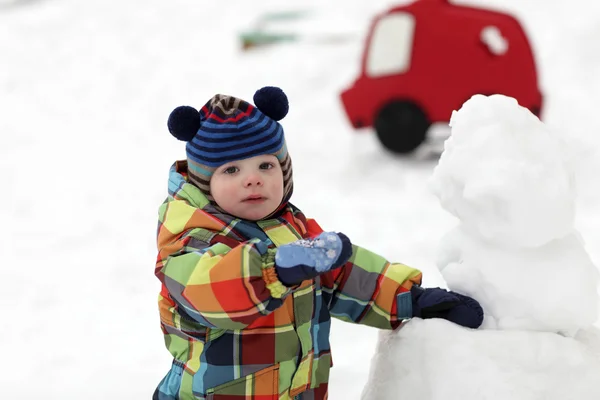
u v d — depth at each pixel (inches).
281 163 71.0
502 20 232.7
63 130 307.1
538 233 62.8
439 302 68.3
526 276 64.6
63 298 162.7
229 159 68.1
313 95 321.1
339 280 72.9
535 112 233.0
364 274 72.9
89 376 122.3
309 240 61.7
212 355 67.1
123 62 391.5
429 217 193.0
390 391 68.1
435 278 154.5
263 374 66.9
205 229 67.3
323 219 195.5
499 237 64.4
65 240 198.7
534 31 359.9
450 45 229.0
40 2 492.7
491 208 63.5
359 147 255.1
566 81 307.7
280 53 377.1
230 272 61.0
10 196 234.7
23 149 284.5
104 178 249.0
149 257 184.5
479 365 63.2
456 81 227.9
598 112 275.6
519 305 65.1
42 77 376.5
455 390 63.5
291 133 277.9
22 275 175.9
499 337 63.9
